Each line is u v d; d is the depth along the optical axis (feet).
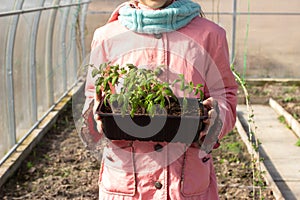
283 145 20.39
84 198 15.24
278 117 24.66
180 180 6.79
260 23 31.30
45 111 23.86
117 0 31.68
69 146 20.10
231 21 31.04
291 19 31.19
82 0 30.66
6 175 16.28
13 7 17.42
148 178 6.83
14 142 18.24
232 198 15.06
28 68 20.98
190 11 6.86
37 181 16.55
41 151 19.45
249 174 16.90
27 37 20.43
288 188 16.11
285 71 31.81
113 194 7.04
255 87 30.50
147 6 7.02
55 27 25.73
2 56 17.29
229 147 19.72
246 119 24.29
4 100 17.52
